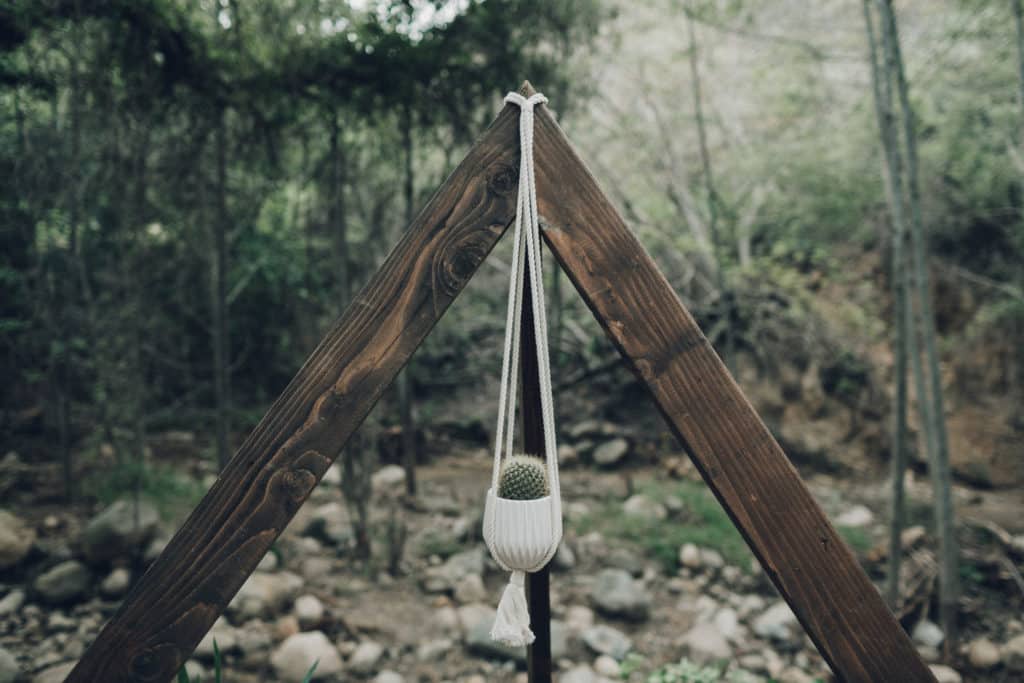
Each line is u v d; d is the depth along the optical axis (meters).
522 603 0.99
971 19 4.82
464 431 6.85
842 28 7.46
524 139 1.05
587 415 7.15
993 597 4.02
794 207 7.06
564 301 7.41
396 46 3.31
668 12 5.82
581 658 3.13
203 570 0.97
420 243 1.04
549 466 0.99
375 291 1.04
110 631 0.96
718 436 1.03
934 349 3.59
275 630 3.04
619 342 1.04
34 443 5.29
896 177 3.66
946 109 6.43
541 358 1.01
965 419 6.72
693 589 3.93
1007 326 6.82
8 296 4.51
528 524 0.95
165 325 5.87
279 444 1.00
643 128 7.59
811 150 6.72
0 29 2.93
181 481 4.73
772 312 7.11
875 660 1.01
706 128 7.99
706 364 1.04
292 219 5.60
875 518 5.26
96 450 5.05
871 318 7.10
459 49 3.49
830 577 1.01
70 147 3.54
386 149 4.08
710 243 6.77
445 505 4.79
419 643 3.11
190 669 2.71
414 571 3.83
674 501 5.04
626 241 1.06
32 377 4.50
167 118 3.67
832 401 6.86
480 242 1.05
